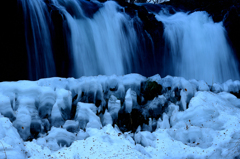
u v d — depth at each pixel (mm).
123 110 6059
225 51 9633
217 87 7500
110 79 6324
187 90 6504
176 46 9109
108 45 7918
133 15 8664
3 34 6156
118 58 8070
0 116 4250
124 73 8109
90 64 7527
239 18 9609
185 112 5762
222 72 9516
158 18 10219
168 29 9016
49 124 5023
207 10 10625
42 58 6742
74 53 7242
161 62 8836
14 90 4922
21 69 6434
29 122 4645
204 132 4969
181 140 4949
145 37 8617
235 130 4836
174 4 12648
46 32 6816
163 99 6438
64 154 3973
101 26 7902
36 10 6660
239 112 5695
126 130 5844
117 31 8125
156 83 6734
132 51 8359
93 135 4633
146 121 6094
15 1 6266
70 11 7535
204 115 5484
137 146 4465
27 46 6504
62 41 7086
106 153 4004
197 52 9320
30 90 4996
